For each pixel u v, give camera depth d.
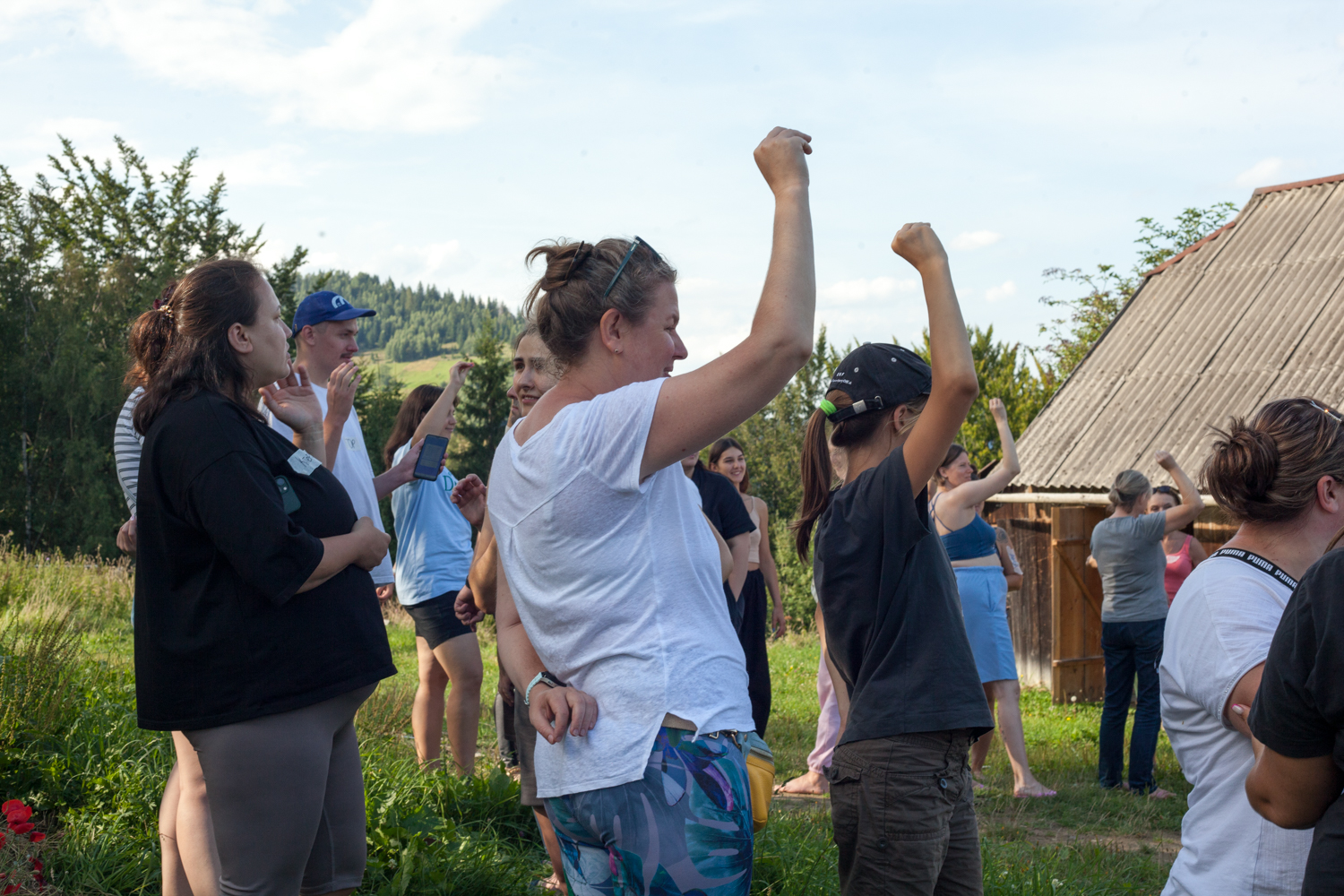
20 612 8.23
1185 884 1.95
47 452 30.08
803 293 1.46
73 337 30.42
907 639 2.24
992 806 5.77
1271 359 10.84
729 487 4.06
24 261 31.89
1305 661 1.48
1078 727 8.88
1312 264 11.66
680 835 1.41
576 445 1.48
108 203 36.81
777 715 8.42
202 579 2.07
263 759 2.06
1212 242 13.06
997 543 6.44
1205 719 1.94
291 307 36.97
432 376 171.38
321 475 2.28
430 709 4.63
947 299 2.16
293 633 2.09
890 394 2.46
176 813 2.59
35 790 3.71
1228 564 1.96
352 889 2.46
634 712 1.45
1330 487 1.89
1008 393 25.58
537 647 1.58
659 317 1.64
